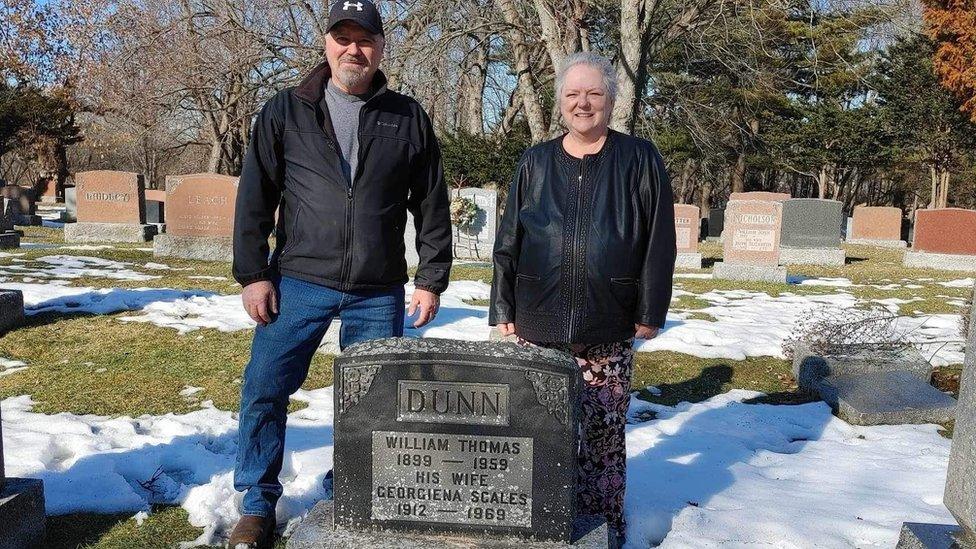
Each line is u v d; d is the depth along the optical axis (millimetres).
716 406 5570
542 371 2557
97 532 3176
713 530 3211
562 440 2568
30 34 31688
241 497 3443
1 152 32812
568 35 8773
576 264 2928
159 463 3938
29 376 5719
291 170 3000
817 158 35406
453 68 15219
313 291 3020
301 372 3143
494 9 11938
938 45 28031
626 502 3535
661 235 2922
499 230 3211
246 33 15883
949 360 6848
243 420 3094
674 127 29766
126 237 17578
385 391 2631
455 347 2602
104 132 28438
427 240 3230
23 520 2936
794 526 3252
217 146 25969
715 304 10539
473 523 2629
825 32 20891
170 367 6023
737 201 13938
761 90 27188
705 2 11078
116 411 4938
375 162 2977
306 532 2684
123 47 19031
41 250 14344
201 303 8664
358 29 2855
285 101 2990
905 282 13836
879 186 49719
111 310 8086
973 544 2398
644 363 6762
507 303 3191
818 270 16391
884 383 5660
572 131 2971
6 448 4039
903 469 4141
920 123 32125
